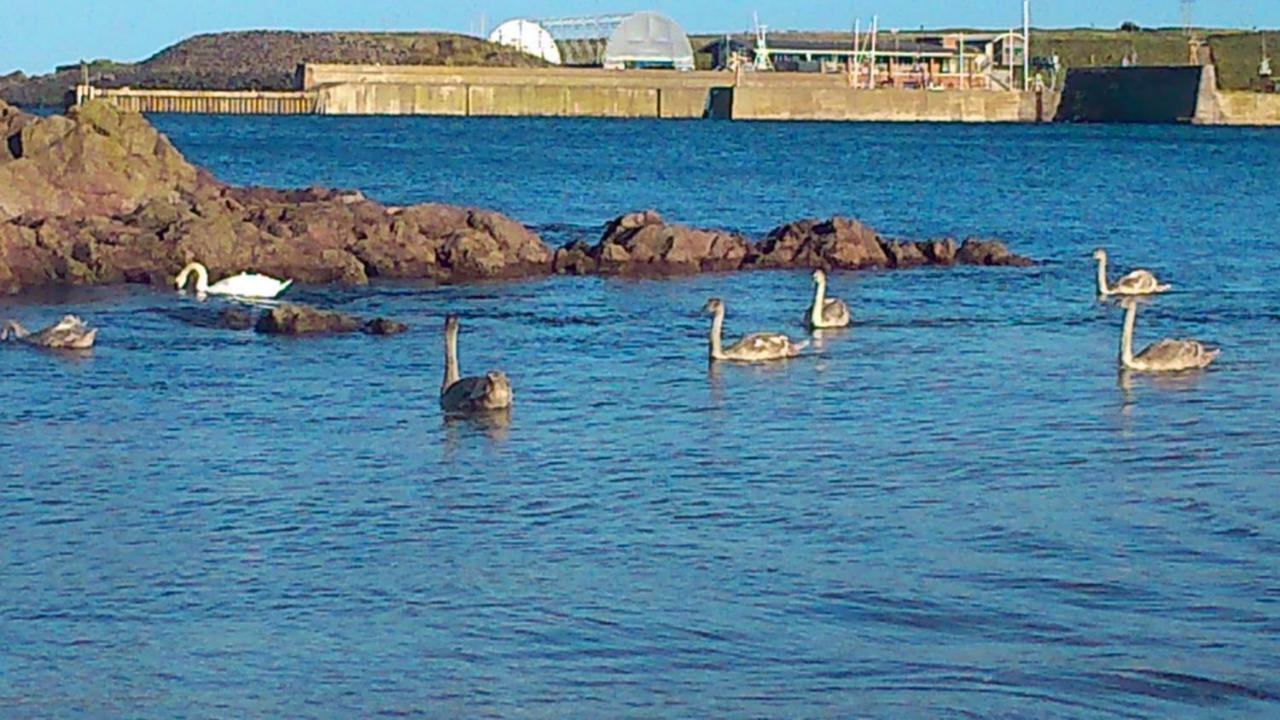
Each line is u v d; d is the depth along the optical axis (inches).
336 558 941.2
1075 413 1346.0
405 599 872.9
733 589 888.9
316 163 4781.0
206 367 1521.9
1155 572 918.4
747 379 1489.9
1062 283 2212.1
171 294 1999.3
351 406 1354.6
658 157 5413.4
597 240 2674.7
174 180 2588.6
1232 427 1295.5
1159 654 799.1
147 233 2172.7
